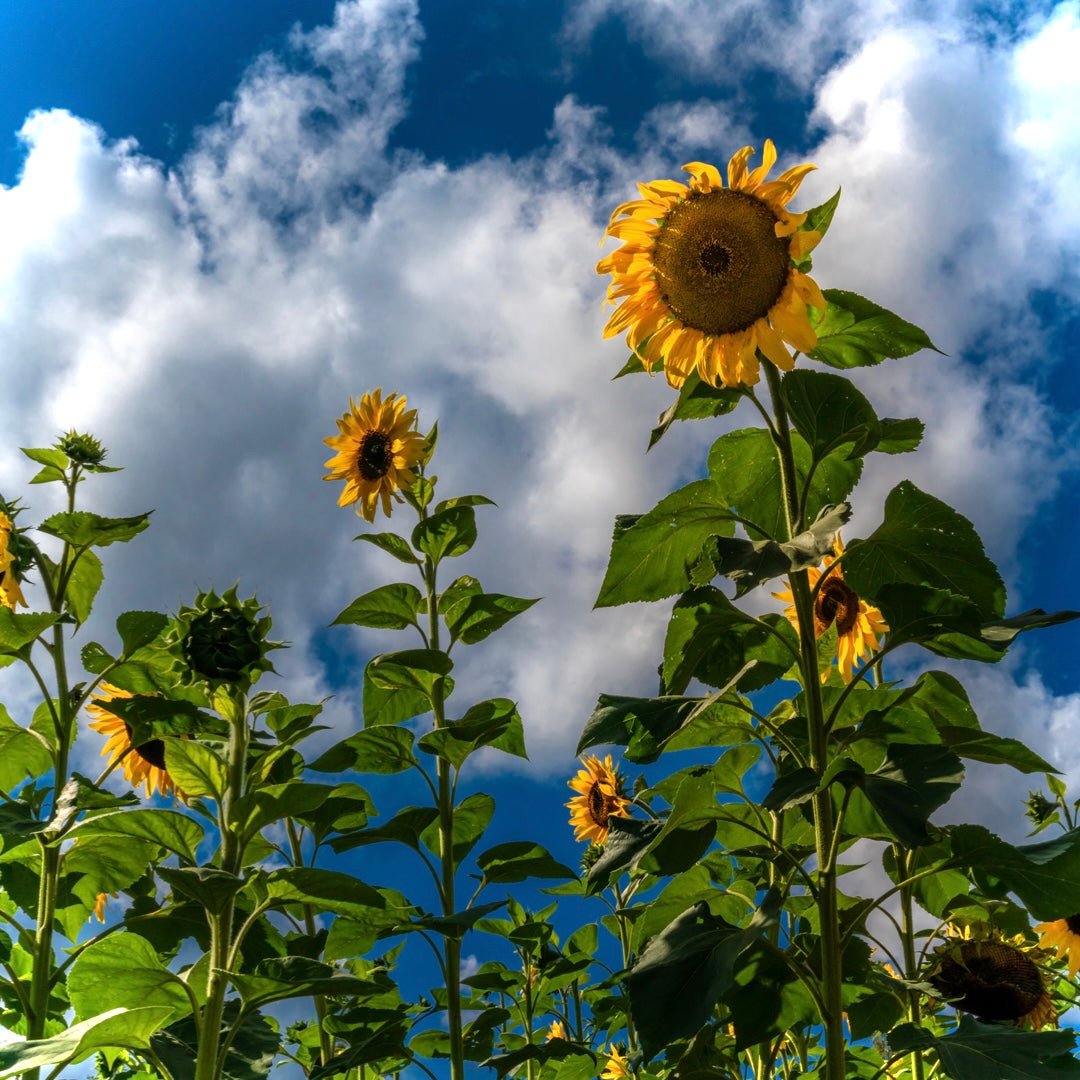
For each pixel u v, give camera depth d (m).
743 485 1.36
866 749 1.30
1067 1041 1.07
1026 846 1.18
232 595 1.29
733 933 1.16
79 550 1.55
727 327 1.23
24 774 1.58
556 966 1.88
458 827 1.62
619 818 1.33
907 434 1.24
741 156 1.22
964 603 1.17
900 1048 1.13
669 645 1.28
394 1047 1.43
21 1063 1.05
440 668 1.54
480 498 1.71
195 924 1.38
